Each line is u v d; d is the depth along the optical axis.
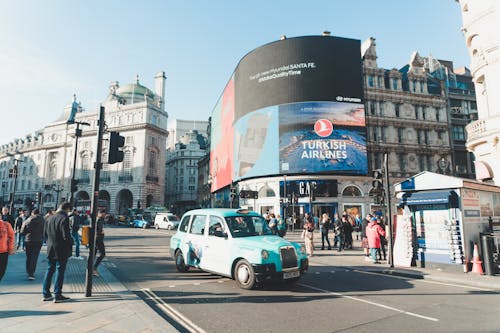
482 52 18.09
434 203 10.20
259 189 34.81
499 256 9.41
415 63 40.16
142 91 68.62
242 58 38.50
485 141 17.36
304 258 7.53
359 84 33.97
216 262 7.88
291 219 31.98
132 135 60.47
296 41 34.19
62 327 4.45
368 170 35.16
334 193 32.84
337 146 32.25
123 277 8.62
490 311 5.71
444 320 5.20
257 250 7.00
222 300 6.31
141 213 44.88
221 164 46.75
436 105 39.38
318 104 32.78
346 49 34.31
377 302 6.25
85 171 64.00
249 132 35.91
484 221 10.59
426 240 10.54
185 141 90.56
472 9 18.83
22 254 12.61
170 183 90.31
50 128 72.69
